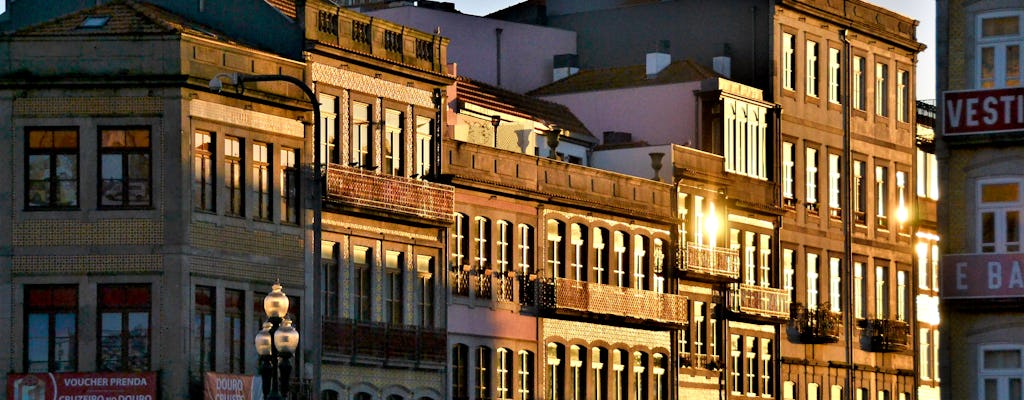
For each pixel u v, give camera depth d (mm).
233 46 97625
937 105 94625
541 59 138750
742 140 131500
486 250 112438
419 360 106875
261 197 99438
